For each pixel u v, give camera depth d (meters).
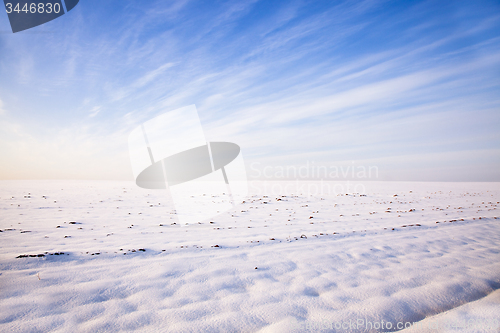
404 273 4.08
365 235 6.81
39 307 2.77
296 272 4.11
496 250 5.44
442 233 7.03
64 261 4.12
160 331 2.48
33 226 7.32
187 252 5.02
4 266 3.68
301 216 10.55
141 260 4.43
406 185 30.64
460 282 3.72
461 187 27.70
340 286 3.59
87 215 9.98
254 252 5.18
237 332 2.51
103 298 3.07
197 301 3.09
